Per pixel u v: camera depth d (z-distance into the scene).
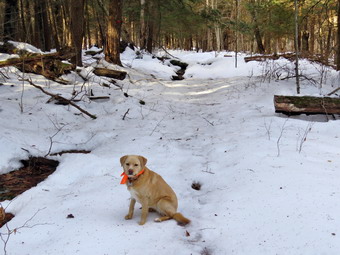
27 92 6.76
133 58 14.38
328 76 8.90
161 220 2.79
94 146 5.20
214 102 7.71
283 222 2.60
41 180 4.03
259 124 5.46
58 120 5.98
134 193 2.72
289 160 3.82
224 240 2.52
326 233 2.39
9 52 8.41
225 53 19.50
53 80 7.77
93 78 8.34
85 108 6.75
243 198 3.07
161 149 4.71
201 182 3.72
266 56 13.07
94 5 15.02
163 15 15.47
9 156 4.31
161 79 11.00
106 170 4.07
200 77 12.32
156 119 6.46
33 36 14.84
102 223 2.75
